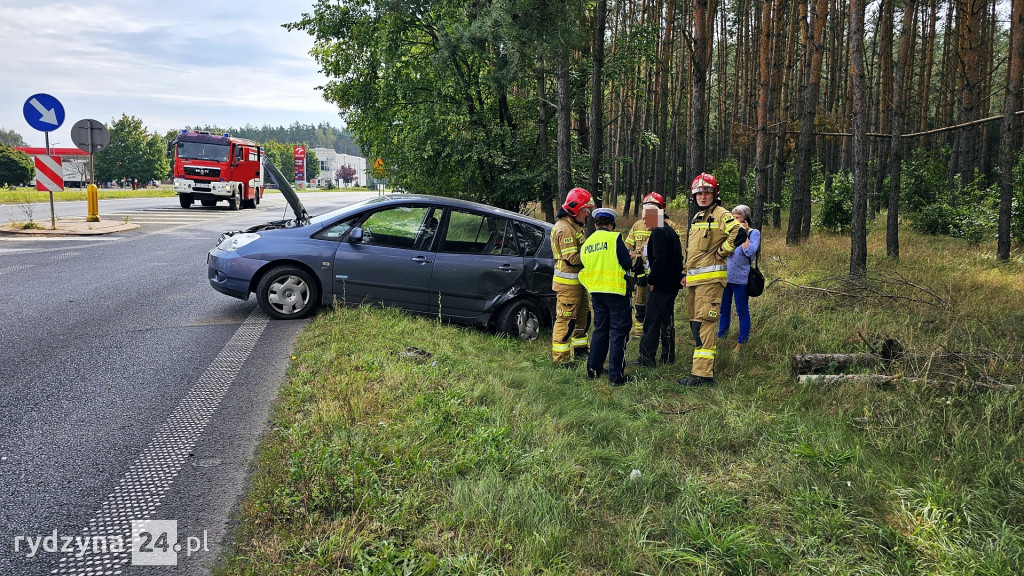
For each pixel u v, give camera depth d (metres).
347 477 3.06
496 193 16.59
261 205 31.41
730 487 3.39
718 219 5.48
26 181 65.88
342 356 5.38
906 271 10.98
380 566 2.47
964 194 19.80
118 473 3.32
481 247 7.30
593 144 10.52
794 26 21.11
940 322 7.03
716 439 4.04
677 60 29.72
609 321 5.63
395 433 3.70
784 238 17.50
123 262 10.34
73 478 3.25
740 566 2.67
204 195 25.02
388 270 7.12
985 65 26.33
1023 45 11.77
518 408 4.33
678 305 9.08
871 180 26.17
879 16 24.55
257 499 2.93
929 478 3.33
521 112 17.41
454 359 5.56
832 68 26.02
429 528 2.79
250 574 2.44
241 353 5.59
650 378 5.68
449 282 7.17
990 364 5.05
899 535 2.89
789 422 4.33
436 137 16.44
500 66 11.61
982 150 29.75
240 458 3.55
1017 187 15.62
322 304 7.14
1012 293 8.80
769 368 5.98
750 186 26.64
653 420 4.44
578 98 16.19
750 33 26.70
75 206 23.23
